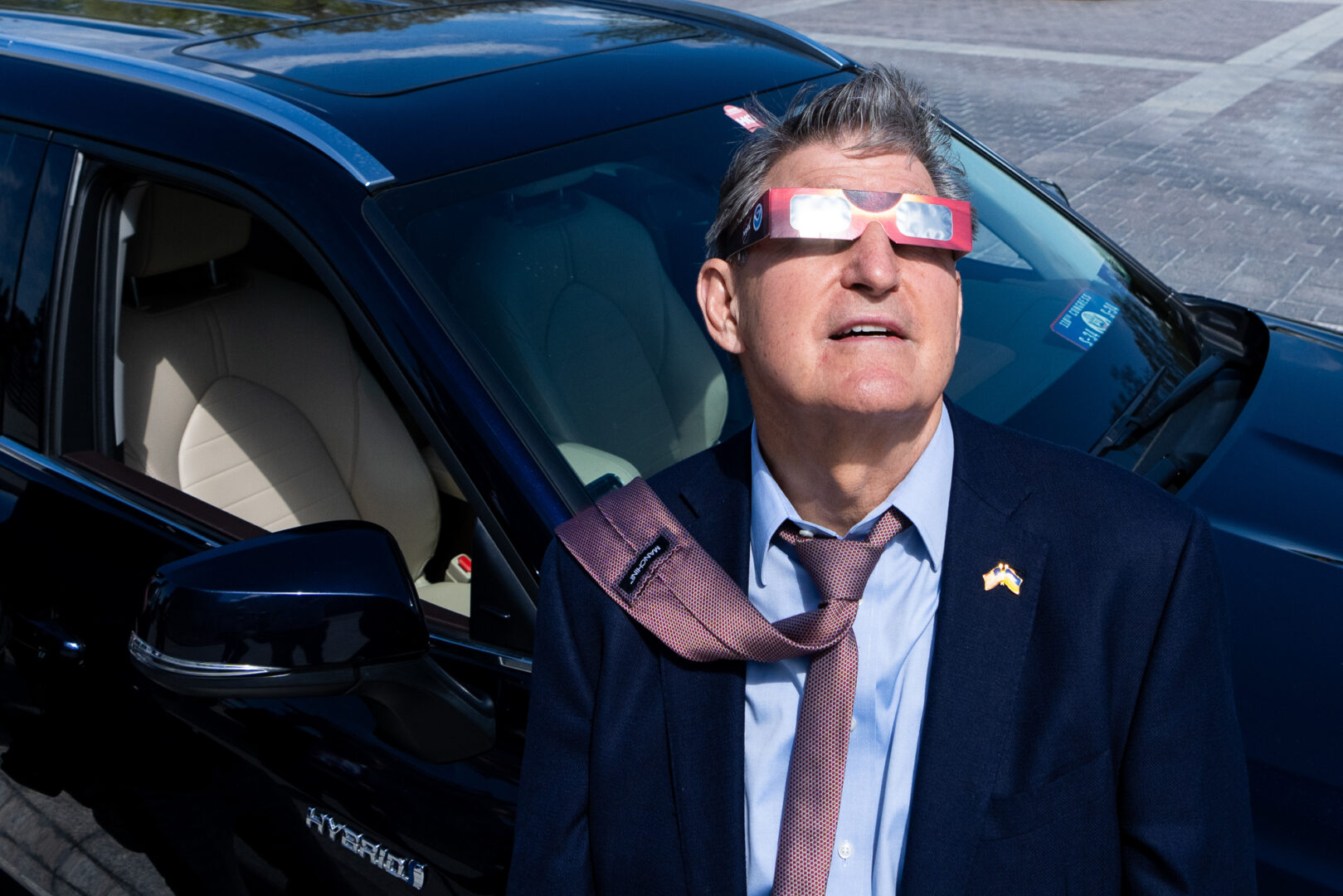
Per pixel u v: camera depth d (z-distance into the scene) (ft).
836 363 3.67
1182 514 3.78
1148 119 31.55
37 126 7.21
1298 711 5.38
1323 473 6.91
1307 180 26.22
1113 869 3.77
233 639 4.95
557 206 6.62
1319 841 4.84
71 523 7.13
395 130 6.50
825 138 3.86
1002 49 40.57
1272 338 8.45
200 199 8.02
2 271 7.36
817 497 4.05
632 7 9.19
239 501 8.43
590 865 4.25
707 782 3.94
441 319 5.85
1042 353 7.70
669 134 7.33
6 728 7.68
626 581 4.03
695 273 7.12
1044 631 3.76
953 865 3.67
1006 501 3.91
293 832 6.09
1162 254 22.53
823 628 3.75
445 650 5.66
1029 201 9.12
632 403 6.58
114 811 7.16
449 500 8.70
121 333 8.20
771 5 49.44
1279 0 47.50
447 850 5.44
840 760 3.74
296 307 8.70
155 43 7.64
